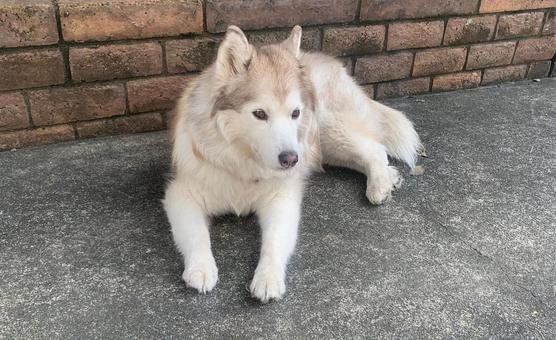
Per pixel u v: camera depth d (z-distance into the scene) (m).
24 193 0.95
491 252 0.85
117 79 1.12
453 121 1.33
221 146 0.83
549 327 0.70
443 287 0.76
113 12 1.05
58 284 0.74
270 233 0.81
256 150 0.81
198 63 1.17
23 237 0.83
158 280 0.75
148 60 1.12
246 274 0.77
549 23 1.55
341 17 1.26
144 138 1.19
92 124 1.15
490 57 1.53
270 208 0.87
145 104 1.18
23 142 1.11
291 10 1.20
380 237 0.87
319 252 0.83
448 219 0.93
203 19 1.13
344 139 1.06
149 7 1.07
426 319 0.70
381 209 0.96
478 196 1.01
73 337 0.65
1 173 1.01
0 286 0.73
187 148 0.87
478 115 1.37
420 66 1.44
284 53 0.84
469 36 1.45
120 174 1.03
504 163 1.14
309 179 1.06
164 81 1.16
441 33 1.41
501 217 0.94
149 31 1.09
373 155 1.04
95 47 1.07
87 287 0.73
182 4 1.09
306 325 0.68
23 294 0.71
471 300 0.74
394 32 1.35
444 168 1.11
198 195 0.88
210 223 0.90
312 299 0.73
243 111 0.79
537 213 0.96
